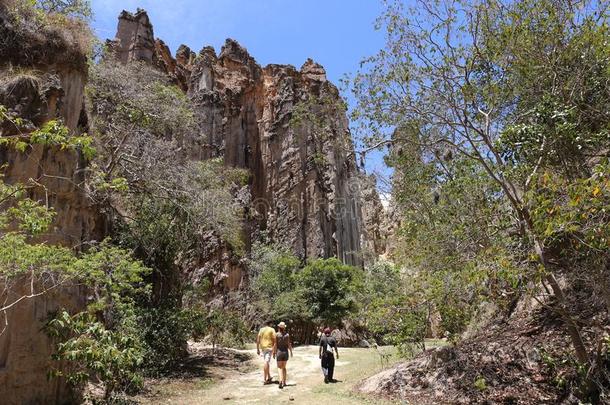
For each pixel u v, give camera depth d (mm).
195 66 59625
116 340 9445
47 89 10633
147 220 18734
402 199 13805
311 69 66688
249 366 18594
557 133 9594
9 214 8961
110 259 10039
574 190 7402
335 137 13617
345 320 33375
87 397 11086
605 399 8578
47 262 8289
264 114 63562
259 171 59781
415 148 13367
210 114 54875
